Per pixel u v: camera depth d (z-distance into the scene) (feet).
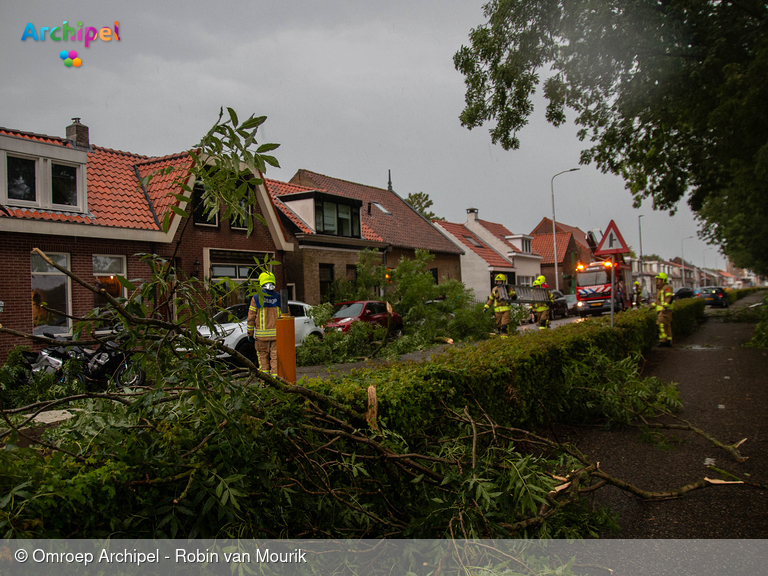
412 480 10.98
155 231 51.70
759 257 108.78
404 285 61.05
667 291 51.08
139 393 8.79
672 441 20.08
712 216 105.81
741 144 40.04
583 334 26.55
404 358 44.98
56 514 6.48
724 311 111.75
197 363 8.25
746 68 33.47
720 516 13.41
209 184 8.27
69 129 55.36
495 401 17.42
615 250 34.65
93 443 7.90
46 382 27.91
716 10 35.17
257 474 8.59
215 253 57.98
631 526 12.92
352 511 10.09
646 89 38.06
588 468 13.39
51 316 44.86
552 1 37.65
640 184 54.65
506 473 11.13
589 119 48.91
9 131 45.78
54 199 47.24
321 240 76.48
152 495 7.45
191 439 8.21
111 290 49.26
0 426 7.74
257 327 28.45
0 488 6.39
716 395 27.48
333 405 11.15
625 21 35.04
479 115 45.29
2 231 41.78
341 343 45.70
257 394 9.57
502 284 48.24
